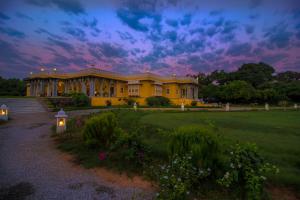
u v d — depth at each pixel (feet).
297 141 20.01
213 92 152.66
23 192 10.55
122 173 13.23
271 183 10.96
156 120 35.99
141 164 13.96
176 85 114.42
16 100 59.67
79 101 70.08
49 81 98.17
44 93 99.76
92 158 15.87
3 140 22.22
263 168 9.23
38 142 21.71
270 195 9.84
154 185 11.41
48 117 43.39
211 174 11.09
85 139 19.13
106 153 16.24
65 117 26.25
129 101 94.02
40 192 10.59
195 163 11.04
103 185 11.55
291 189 10.46
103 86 98.78
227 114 56.54
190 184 9.93
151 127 26.81
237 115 53.11
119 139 15.93
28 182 11.81
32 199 9.89
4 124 33.32
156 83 106.22
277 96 141.28
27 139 23.03
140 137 16.26
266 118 44.93
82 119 33.42
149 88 103.19
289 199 9.62
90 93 84.48
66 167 14.46
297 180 10.89
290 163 13.88
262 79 195.21
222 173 10.83
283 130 27.04
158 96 101.04
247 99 131.54
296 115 54.95
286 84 167.94
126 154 14.82
